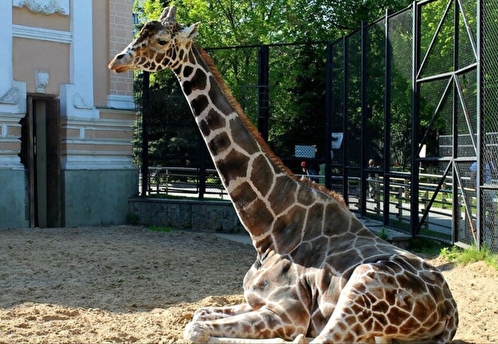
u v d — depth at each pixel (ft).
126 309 23.82
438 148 36.55
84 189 50.67
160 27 18.61
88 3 51.47
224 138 18.72
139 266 33.04
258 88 49.47
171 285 28.73
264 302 17.42
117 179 52.49
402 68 39.75
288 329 16.70
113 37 53.16
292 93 55.31
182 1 90.99
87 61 51.31
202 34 86.58
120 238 42.70
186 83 18.89
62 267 32.09
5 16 46.70
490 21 30.22
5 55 46.60
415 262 16.21
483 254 30.55
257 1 88.22
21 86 47.37
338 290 16.05
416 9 37.40
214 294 26.96
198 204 49.83
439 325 15.78
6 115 46.34
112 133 52.85
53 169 49.93
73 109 50.37
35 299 25.30
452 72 34.14
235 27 87.97
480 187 30.76
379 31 42.55
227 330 16.58
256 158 18.62
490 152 30.19
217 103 18.88
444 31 36.40
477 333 20.16
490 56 30.12
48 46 49.57
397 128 40.27
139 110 55.26
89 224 50.88
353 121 46.55
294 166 55.83
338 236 17.52
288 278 17.33
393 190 42.93
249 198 18.57
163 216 51.21
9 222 46.32
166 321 21.38
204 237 45.47
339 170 49.93
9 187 46.26
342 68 48.55
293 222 18.17
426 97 37.37
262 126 49.29
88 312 23.06
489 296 25.22
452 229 34.58
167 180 54.03
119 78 53.42
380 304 14.94
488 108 30.35
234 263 35.32
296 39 89.86
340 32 91.61
